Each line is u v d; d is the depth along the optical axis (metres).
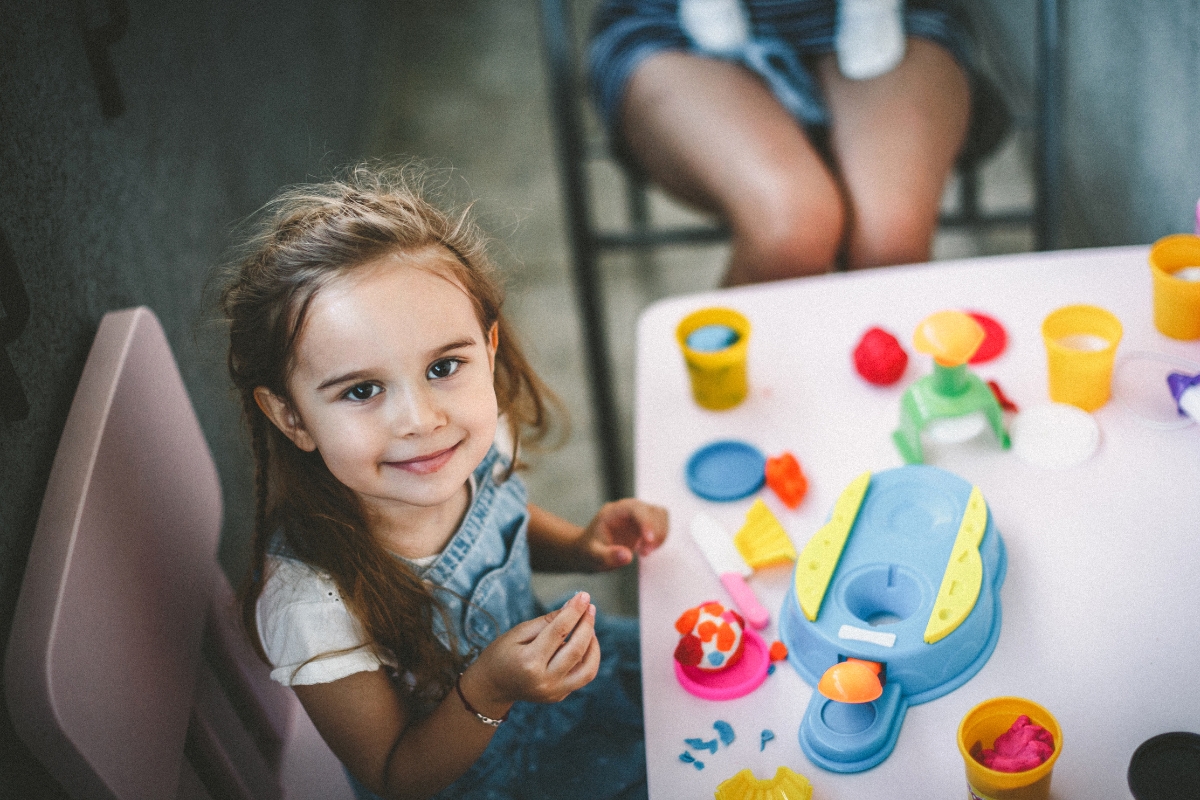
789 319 1.07
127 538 0.77
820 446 0.94
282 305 0.74
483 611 0.90
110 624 0.72
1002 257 1.10
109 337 0.84
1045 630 0.75
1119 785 0.66
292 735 0.98
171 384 0.90
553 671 0.75
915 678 0.73
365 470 0.76
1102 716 0.70
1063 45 1.84
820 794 0.69
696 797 0.71
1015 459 0.88
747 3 1.49
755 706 0.75
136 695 0.73
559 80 1.62
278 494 0.84
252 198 1.73
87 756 0.65
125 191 1.14
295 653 0.80
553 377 2.11
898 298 1.07
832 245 1.39
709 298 1.12
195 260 1.36
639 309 2.23
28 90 0.92
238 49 1.83
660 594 0.85
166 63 1.41
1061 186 2.01
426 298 0.74
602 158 1.77
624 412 2.01
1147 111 1.47
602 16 1.65
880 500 0.83
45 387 0.82
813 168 1.39
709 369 0.96
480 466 0.94
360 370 0.73
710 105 1.46
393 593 0.83
